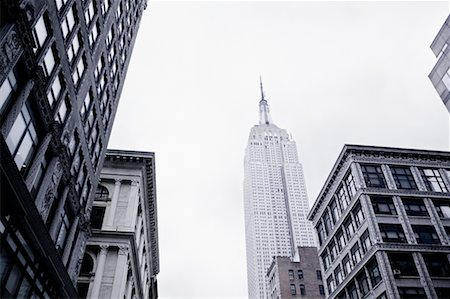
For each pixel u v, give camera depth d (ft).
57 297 81.51
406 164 171.83
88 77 97.96
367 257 144.66
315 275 313.12
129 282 151.33
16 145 64.80
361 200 155.33
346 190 173.99
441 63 150.61
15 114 60.18
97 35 105.40
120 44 132.77
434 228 150.51
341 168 178.60
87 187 108.37
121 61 135.64
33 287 70.23
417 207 157.07
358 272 151.33
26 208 62.23
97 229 141.38
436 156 175.63
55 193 83.41
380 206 154.40
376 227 145.89
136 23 157.79
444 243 145.59
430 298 128.88
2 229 58.39
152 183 180.24
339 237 177.68
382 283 134.41
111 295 127.44
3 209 58.08
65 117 84.99
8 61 57.52
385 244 140.15
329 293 183.01
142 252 190.80
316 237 205.87
